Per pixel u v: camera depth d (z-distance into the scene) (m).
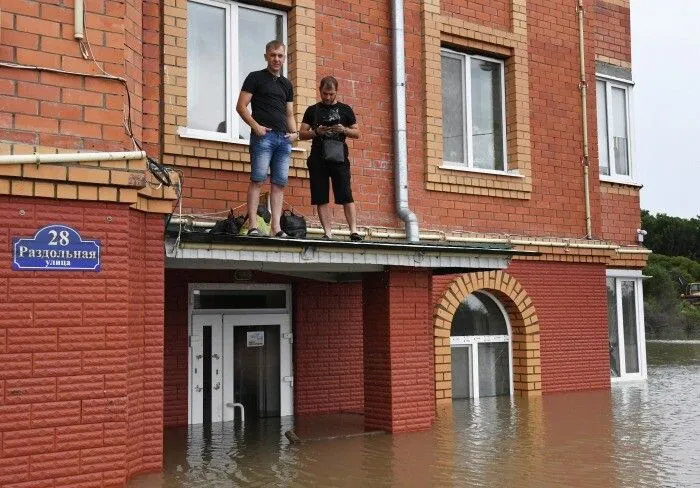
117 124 6.97
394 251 9.27
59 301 6.61
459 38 12.70
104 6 7.00
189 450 8.87
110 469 6.72
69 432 6.55
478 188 12.67
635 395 13.50
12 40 6.55
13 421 6.33
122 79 7.00
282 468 7.88
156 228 7.70
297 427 10.37
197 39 10.34
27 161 6.38
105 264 6.84
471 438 9.48
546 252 13.51
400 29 11.75
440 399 12.11
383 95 11.71
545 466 7.94
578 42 14.43
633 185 15.80
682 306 46.94
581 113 14.35
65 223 6.69
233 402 11.05
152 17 8.33
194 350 10.79
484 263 10.10
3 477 6.24
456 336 13.00
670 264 60.81
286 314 11.58
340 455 8.52
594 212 14.41
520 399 12.92
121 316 6.88
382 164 11.61
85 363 6.68
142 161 7.04
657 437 9.53
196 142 9.73
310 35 10.93
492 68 13.55
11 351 6.38
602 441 9.27
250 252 8.16
